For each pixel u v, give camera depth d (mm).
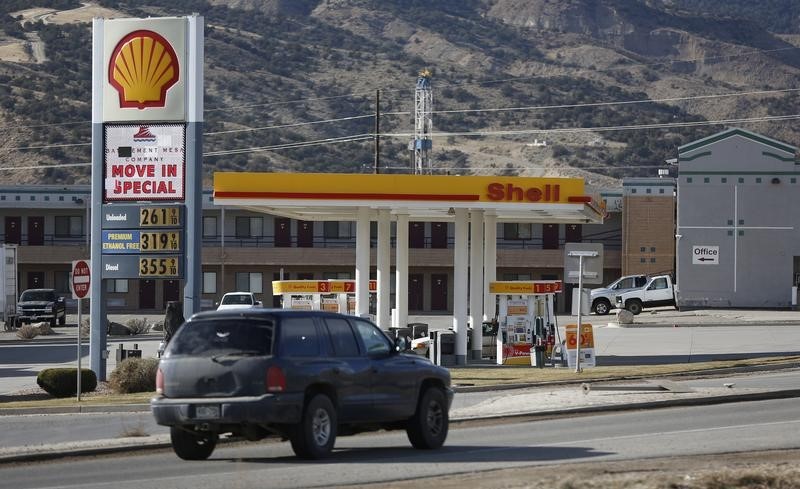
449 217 61406
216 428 23406
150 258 47156
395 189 49938
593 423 30703
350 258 114938
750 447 24781
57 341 75250
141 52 47250
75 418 35094
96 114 47562
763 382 41969
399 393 25391
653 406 34562
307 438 23578
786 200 105188
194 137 47094
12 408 36938
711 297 105875
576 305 48812
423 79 139375
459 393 40375
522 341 51375
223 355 23297
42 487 21312
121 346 49750
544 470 21266
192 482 21281
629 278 98875
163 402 23438
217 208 116812
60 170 196000
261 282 116688
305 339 23891
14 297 89812
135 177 47375
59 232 117000
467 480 20422
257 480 21281
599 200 57938
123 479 22062
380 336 25891
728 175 105875
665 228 111688
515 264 114688
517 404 34562
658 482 18703
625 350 59781
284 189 49594
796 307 104188
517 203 50219
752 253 105625
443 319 99188
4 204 115188
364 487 20031
